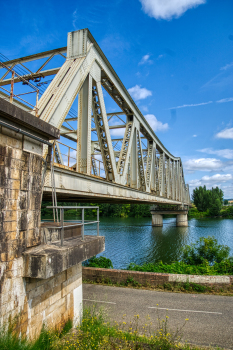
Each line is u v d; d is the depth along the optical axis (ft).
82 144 34.24
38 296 16.96
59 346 16.44
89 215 263.08
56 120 26.58
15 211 15.29
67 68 32.24
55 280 19.13
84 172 33.45
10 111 14.33
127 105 54.13
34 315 16.42
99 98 38.78
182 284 33.17
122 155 52.80
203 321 23.41
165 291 32.48
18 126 15.89
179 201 155.63
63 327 19.86
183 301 28.81
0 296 13.69
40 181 18.10
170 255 86.58
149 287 34.09
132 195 54.13
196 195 346.74
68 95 29.04
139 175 62.69
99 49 38.04
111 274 36.40
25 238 16.02
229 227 180.55
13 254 14.84
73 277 21.98
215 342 19.67
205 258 53.26
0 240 13.96
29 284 16.08
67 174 29.07
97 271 37.27
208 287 32.14
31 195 16.92
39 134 18.25
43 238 18.26
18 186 15.70
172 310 26.18
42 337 16.44
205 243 54.80
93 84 38.93
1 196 14.25
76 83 30.96
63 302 20.15
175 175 152.15
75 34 34.83
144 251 92.94
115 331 19.72
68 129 83.05
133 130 56.34
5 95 45.91
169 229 168.14
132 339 18.44
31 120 16.33
